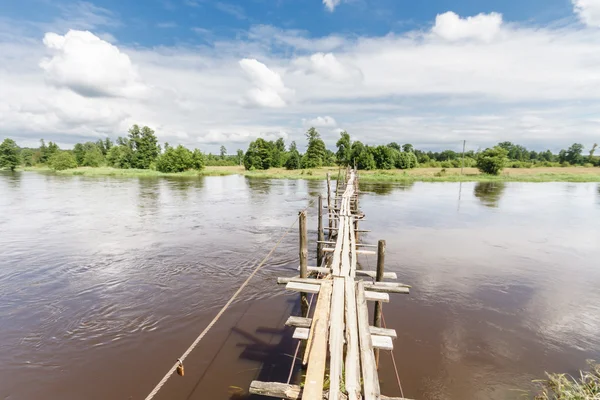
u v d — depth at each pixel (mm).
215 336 8617
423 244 17188
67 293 11102
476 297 10977
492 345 8289
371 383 4469
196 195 36031
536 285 11992
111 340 8422
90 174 71438
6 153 83000
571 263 14352
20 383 6898
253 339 8492
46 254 15125
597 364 7398
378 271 8727
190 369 7328
